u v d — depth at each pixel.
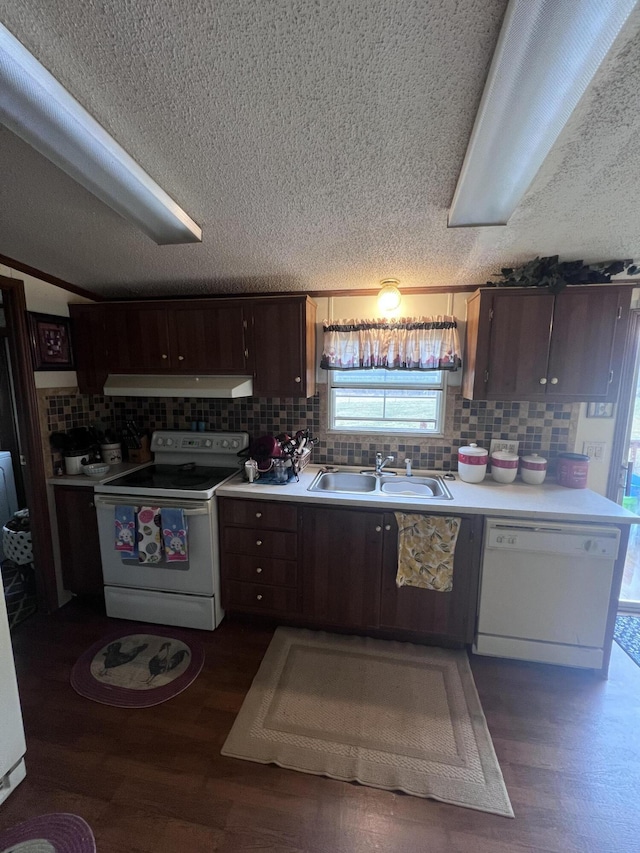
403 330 2.45
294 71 1.08
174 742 1.65
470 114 1.19
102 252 2.16
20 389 2.37
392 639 2.30
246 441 2.79
